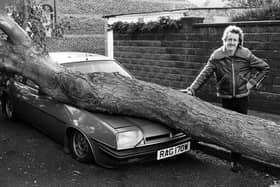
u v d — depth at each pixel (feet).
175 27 27.73
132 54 31.86
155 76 30.17
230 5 41.83
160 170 15.66
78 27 53.31
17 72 18.48
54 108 17.35
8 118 23.31
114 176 14.92
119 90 15.69
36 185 13.96
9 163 16.08
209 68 15.84
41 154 17.22
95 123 15.03
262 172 15.60
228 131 13.52
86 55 21.22
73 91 16.02
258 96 23.53
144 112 15.11
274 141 12.82
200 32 26.27
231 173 15.44
